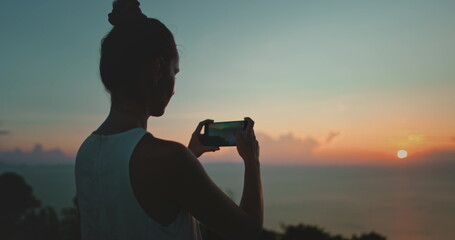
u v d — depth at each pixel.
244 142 0.99
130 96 0.87
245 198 0.89
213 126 1.24
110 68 0.87
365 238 13.27
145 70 0.86
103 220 0.81
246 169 0.94
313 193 181.50
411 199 145.75
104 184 0.81
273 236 11.62
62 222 15.92
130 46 0.85
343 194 174.00
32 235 15.30
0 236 16.17
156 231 0.76
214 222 0.78
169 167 0.73
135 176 0.76
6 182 23.25
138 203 0.76
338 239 12.39
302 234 11.91
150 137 0.80
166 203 0.76
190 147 1.24
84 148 0.90
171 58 0.92
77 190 0.93
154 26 0.88
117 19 0.90
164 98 0.92
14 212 19.56
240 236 0.81
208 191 0.75
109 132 0.86
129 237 0.77
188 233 0.82
